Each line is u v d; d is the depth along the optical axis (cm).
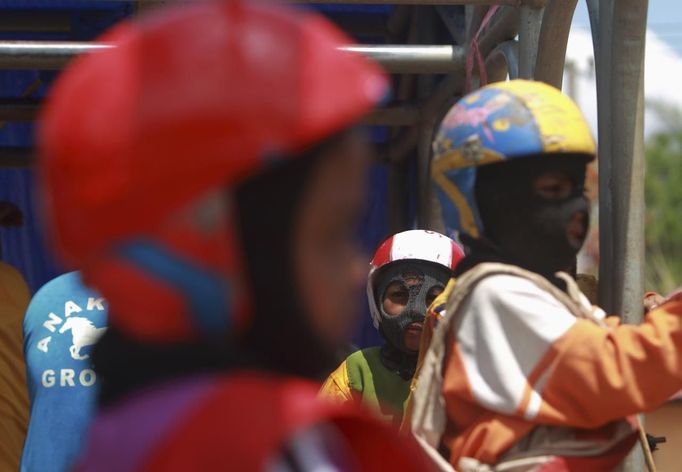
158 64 178
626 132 517
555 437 391
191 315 181
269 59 177
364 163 192
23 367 862
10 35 1084
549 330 386
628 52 517
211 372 180
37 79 1016
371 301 713
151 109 175
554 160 399
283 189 181
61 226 183
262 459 167
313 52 181
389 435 182
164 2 704
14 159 1107
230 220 179
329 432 175
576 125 402
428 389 410
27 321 685
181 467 168
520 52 648
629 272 514
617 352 379
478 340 397
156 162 174
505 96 405
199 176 174
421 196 966
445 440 412
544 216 399
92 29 1030
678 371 378
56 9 1027
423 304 688
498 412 392
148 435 173
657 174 5450
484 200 407
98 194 176
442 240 704
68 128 179
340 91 179
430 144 962
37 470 652
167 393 177
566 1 571
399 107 973
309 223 184
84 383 658
